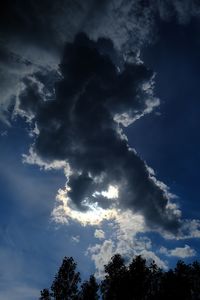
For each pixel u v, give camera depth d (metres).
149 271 32.28
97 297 33.50
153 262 32.75
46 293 34.62
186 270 30.86
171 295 29.64
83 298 33.50
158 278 31.78
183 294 29.56
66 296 34.25
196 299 30.20
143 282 31.56
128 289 31.39
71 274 35.50
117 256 34.16
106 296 32.44
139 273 31.97
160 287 30.61
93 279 34.62
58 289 34.56
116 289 31.92
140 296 31.23
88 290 33.72
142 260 32.97
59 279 35.12
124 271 32.81
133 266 32.62
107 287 33.06
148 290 31.47
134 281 31.55
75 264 36.25
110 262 33.97
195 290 30.52
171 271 31.17
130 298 31.22
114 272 33.16
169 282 30.23
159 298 30.00
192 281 30.62
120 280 32.09
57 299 34.16
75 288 34.78
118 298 31.48
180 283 29.88
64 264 36.03
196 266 31.30
